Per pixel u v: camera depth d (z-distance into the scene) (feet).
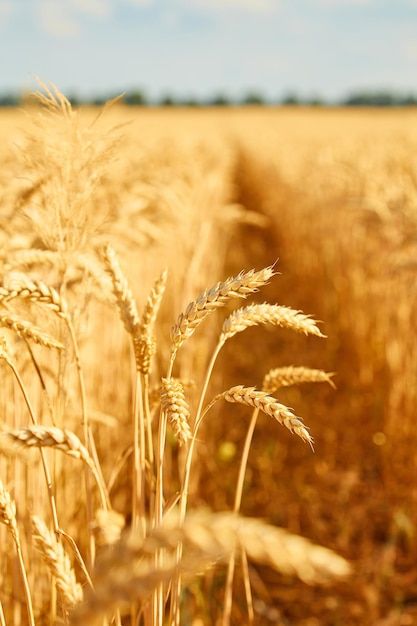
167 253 20.62
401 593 14.35
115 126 7.41
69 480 10.54
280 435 20.80
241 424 21.56
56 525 6.36
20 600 8.71
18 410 9.53
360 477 18.72
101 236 10.81
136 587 2.65
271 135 98.48
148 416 6.91
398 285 19.76
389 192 23.13
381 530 16.47
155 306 6.38
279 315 5.89
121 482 13.75
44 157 7.41
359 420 20.77
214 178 38.34
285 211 50.78
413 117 171.01
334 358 26.35
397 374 18.54
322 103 304.09
